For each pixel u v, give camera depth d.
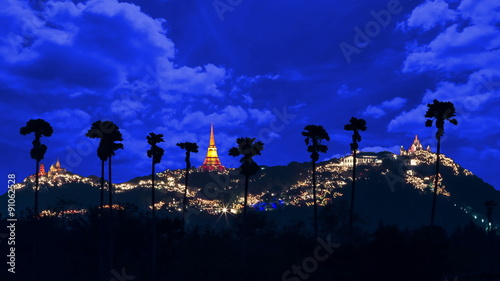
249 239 107.94
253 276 80.69
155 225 97.75
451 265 76.12
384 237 71.31
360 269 72.50
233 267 84.50
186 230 104.69
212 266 85.69
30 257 94.94
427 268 68.38
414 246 69.69
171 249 92.25
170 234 91.94
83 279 91.75
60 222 111.94
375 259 70.12
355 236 100.56
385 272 69.06
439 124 94.75
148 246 97.19
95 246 98.19
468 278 72.00
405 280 68.75
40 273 89.12
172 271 87.88
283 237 99.38
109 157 94.69
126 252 98.38
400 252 68.81
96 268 94.38
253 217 110.38
